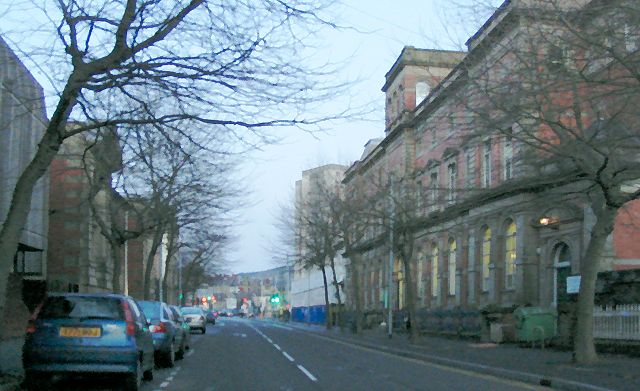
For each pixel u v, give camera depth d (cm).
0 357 1791
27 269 3036
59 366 1200
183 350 2325
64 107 1212
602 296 2288
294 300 10631
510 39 1731
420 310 4225
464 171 3472
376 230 4912
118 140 1912
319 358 2398
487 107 1650
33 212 2859
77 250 3694
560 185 2491
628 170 1688
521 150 2145
